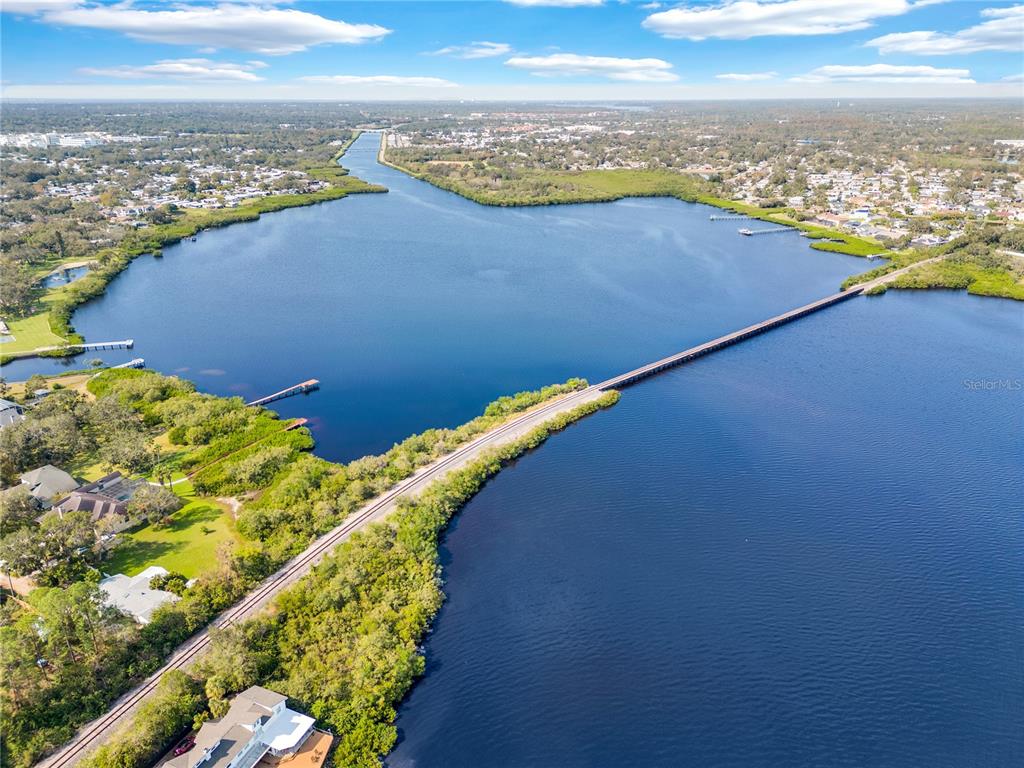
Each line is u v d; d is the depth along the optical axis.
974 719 115.88
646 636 133.00
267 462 183.38
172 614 127.12
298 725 106.38
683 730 113.81
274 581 141.00
